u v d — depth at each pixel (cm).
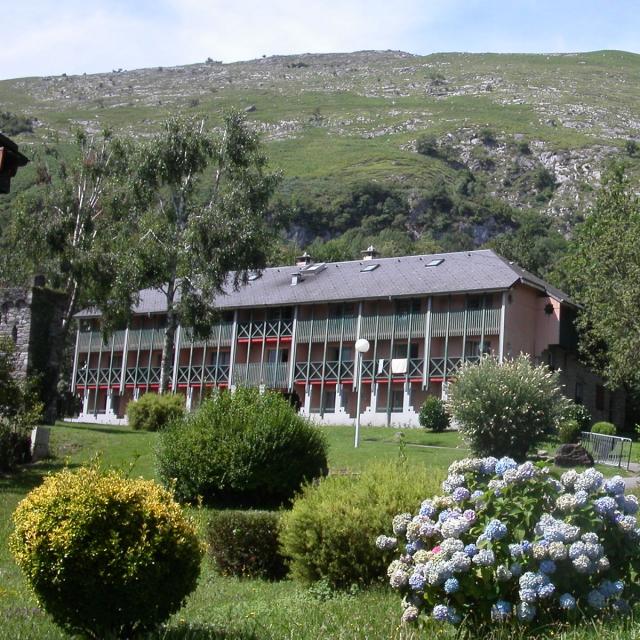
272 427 2005
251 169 4488
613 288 4288
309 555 1193
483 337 4625
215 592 1224
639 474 2697
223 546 1367
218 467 1975
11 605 1069
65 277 4306
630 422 5281
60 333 4119
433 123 18338
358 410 3061
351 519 1180
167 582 835
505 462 848
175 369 5503
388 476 1259
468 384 2920
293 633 882
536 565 785
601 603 780
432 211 12538
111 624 824
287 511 1357
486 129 16550
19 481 2408
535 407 2861
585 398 4997
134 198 4353
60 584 808
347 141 17425
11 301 4019
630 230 4431
